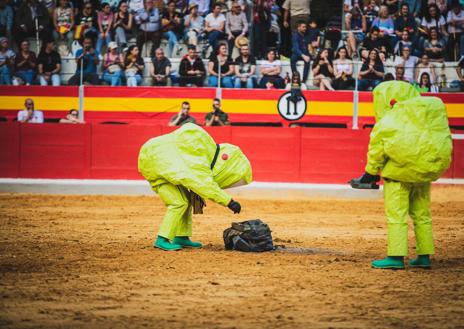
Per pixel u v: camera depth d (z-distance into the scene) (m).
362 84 41.22
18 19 42.06
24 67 41.50
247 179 21.25
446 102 41.19
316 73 41.34
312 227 27.92
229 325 13.12
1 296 15.22
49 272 17.84
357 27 42.12
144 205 34.72
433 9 42.12
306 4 42.41
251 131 40.28
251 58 41.19
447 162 17.91
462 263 19.91
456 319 13.77
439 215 32.31
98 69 41.62
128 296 15.34
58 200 36.16
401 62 41.59
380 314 14.07
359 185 18.58
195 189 20.44
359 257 20.66
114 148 40.72
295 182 40.59
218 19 41.62
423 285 16.75
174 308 14.37
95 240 23.50
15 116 41.22
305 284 16.67
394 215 18.48
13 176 40.59
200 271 18.06
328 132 40.62
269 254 20.83
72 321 13.34
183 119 39.66
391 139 17.72
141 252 20.88
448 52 42.34
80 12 42.25
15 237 24.05
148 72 41.66
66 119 41.16
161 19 41.84
